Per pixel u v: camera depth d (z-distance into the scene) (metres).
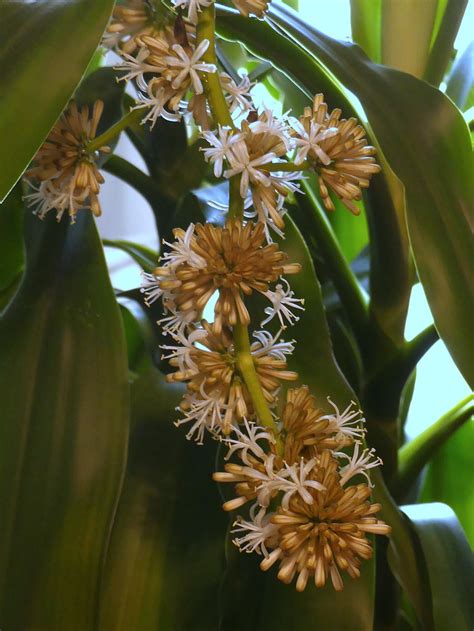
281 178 0.32
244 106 0.32
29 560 0.37
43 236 0.45
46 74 0.31
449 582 0.45
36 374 0.41
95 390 0.40
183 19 0.32
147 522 0.45
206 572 0.44
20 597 0.36
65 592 0.37
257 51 0.48
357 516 0.28
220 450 0.44
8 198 0.49
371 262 0.52
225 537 0.45
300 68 0.48
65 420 0.40
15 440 0.39
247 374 0.30
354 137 0.31
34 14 0.33
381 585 0.53
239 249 0.29
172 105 0.31
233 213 0.31
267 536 0.29
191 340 0.31
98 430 0.39
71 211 0.34
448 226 0.39
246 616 0.41
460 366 0.37
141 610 0.43
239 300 0.29
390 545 0.45
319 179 0.31
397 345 0.53
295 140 0.31
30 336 0.42
